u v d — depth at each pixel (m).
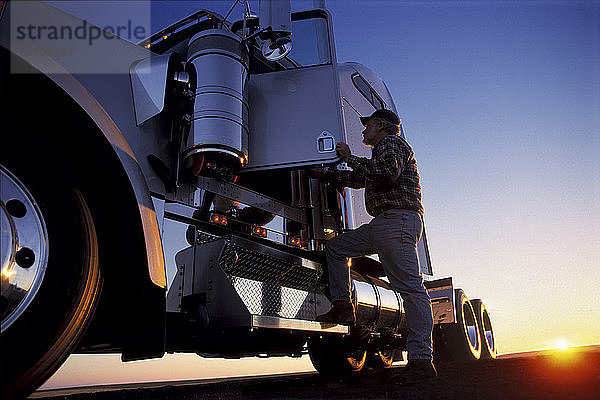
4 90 1.73
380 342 4.62
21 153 1.74
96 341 1.95
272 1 2.69
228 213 2.78
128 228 1.94
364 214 3.80
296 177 3.35
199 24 3.14
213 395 2.39
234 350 3.10
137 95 2.30
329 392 2.16
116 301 1.95
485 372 2.68
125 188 1.94
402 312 4.59
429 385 2.17
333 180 3.19
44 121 1.82
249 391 2.47
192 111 2.49
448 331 5.81
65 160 1.86
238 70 2.63
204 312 2.48
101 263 1.89
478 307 6.36
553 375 2.18
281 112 2.99
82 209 1.86
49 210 1.77
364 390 2.16
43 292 1.69
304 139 2.94
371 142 3.15
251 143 2.92
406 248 2.79
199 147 2.41
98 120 1.89
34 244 1.70
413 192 2.88
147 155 2.30
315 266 3.25
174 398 2.28
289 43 2.68
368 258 4.15
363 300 3.87
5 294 1.60
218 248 2.61
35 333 1.65
